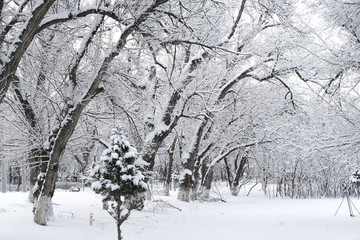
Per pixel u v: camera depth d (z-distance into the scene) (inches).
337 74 532.1
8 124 685.3
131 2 470.9
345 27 484.1
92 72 586.6
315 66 709.3
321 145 515.5
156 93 805.9
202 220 589.3
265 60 794.8
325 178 1476.4
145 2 471.8
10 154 650.8
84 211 644.1
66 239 414.0
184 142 978.7
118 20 473.1
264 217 644.1
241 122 1081.4
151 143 725.3
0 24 418.3
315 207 898.7
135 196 397.7
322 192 1502.2
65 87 595.5
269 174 1509.6
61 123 515.5
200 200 1038.4
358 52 464.4
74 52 564.4
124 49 553.0
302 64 735.1
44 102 624.1
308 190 1498.5
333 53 504.1
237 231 482.6
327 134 512.7
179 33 505.0
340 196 1477.6
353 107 515.5
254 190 1739.7
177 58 853.2
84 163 1234.6
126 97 689.0
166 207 768.9
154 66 755.4
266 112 1043.9
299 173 1469.0
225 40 663.8
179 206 806.5
